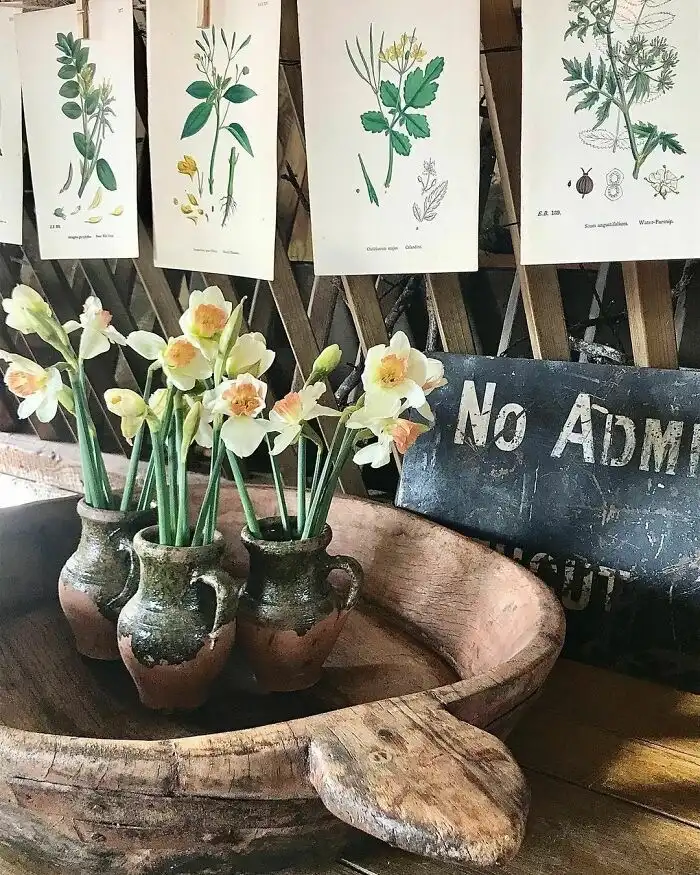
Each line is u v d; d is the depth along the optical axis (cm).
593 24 84
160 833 55
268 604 81
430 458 112
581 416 100
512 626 84
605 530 98
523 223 91
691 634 93
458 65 92
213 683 81
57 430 201
